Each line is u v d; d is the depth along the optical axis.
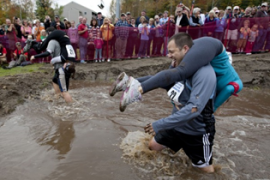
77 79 6.94
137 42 8.69
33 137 3.14
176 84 2.35
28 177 2.30
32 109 4.21
